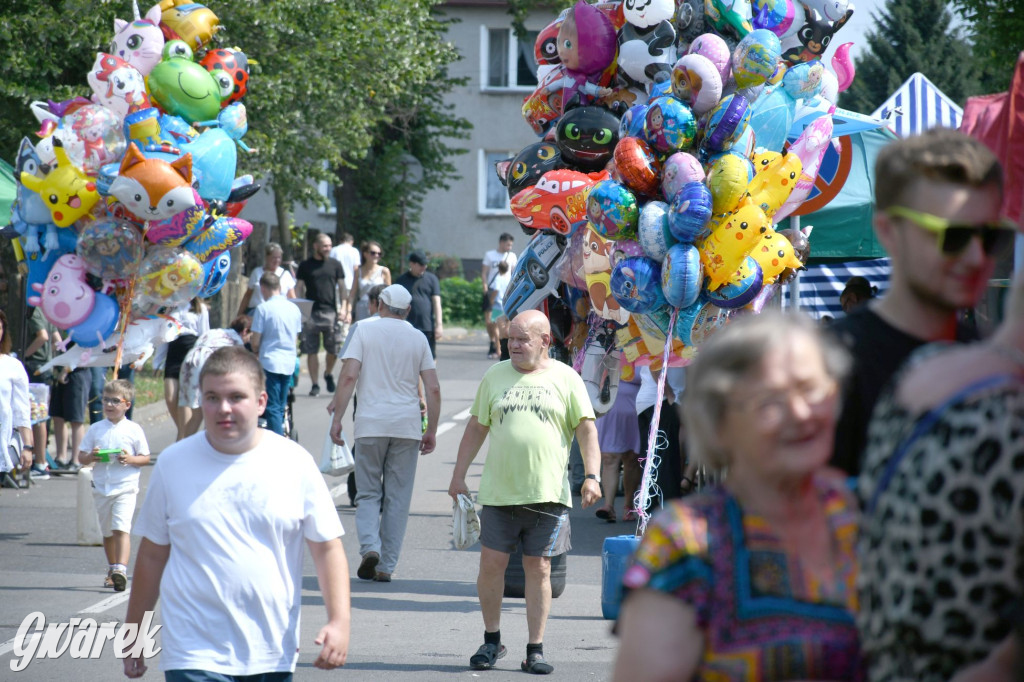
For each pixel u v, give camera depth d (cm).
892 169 599
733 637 505
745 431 514
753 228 1606
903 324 634
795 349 514
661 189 1675
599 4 1914
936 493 489
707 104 1642
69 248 2219
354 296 4600
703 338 1698
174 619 904
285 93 4550
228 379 917
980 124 1459
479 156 8869
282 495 923
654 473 2098
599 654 1530
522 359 1476
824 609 514
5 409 2123
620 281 1666
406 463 1978
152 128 2138
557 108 1986
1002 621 486
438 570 2061
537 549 1455
